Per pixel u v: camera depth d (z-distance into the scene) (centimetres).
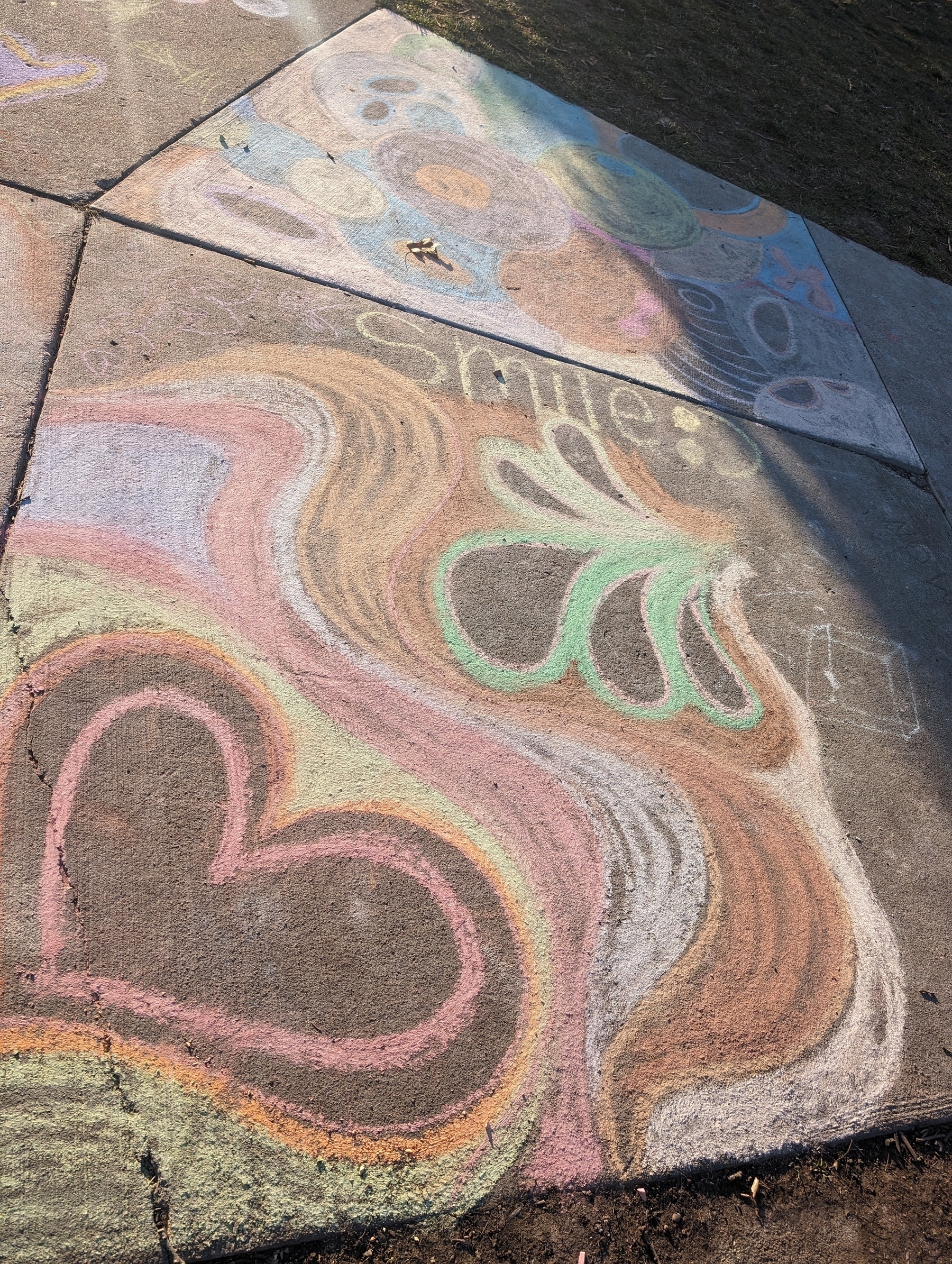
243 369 330
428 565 300
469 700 272
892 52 829
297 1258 181
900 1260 210
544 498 338
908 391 474
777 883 262
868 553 374
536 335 402
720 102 642
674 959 239
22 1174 175
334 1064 202
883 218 604
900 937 262
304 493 304
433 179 459
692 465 377
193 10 481
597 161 527
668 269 478
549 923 236
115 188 372
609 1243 195
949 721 322
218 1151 187
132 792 226
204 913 213
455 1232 190
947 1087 238
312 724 253
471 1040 212
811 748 296
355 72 497
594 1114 211
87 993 197
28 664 239
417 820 243
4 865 208
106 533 271
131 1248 174
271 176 414
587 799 262
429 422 343
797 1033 236
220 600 269
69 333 315
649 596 321
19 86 394
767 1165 215
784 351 461
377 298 382
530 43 597
